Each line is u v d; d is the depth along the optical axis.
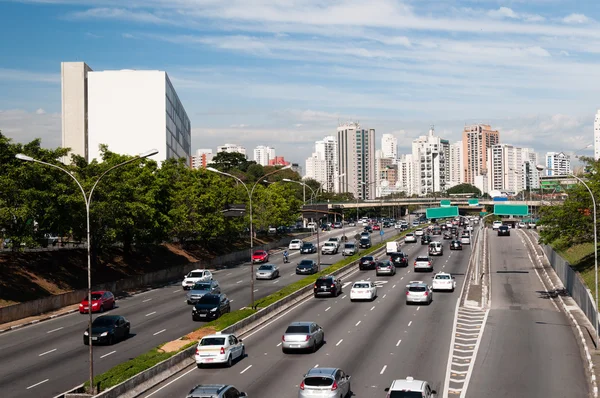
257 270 80.31
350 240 132.50
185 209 87.25
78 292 58.69
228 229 98.12
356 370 33.47
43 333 45.16
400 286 68.31
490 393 29.30
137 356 36.50
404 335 42.94
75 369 34.25
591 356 36.84
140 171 78.75
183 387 30.92
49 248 68.19
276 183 136.75
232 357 35.72
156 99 129.75
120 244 82.88
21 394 29.38
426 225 175.25
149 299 61.62
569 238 60.69
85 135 131.75
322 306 56.94
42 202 55.88
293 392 29.23
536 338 42.09
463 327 45.88
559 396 28.91
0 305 50.38
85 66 131.88
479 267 83.81
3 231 54.62
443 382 31.16
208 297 50.47
